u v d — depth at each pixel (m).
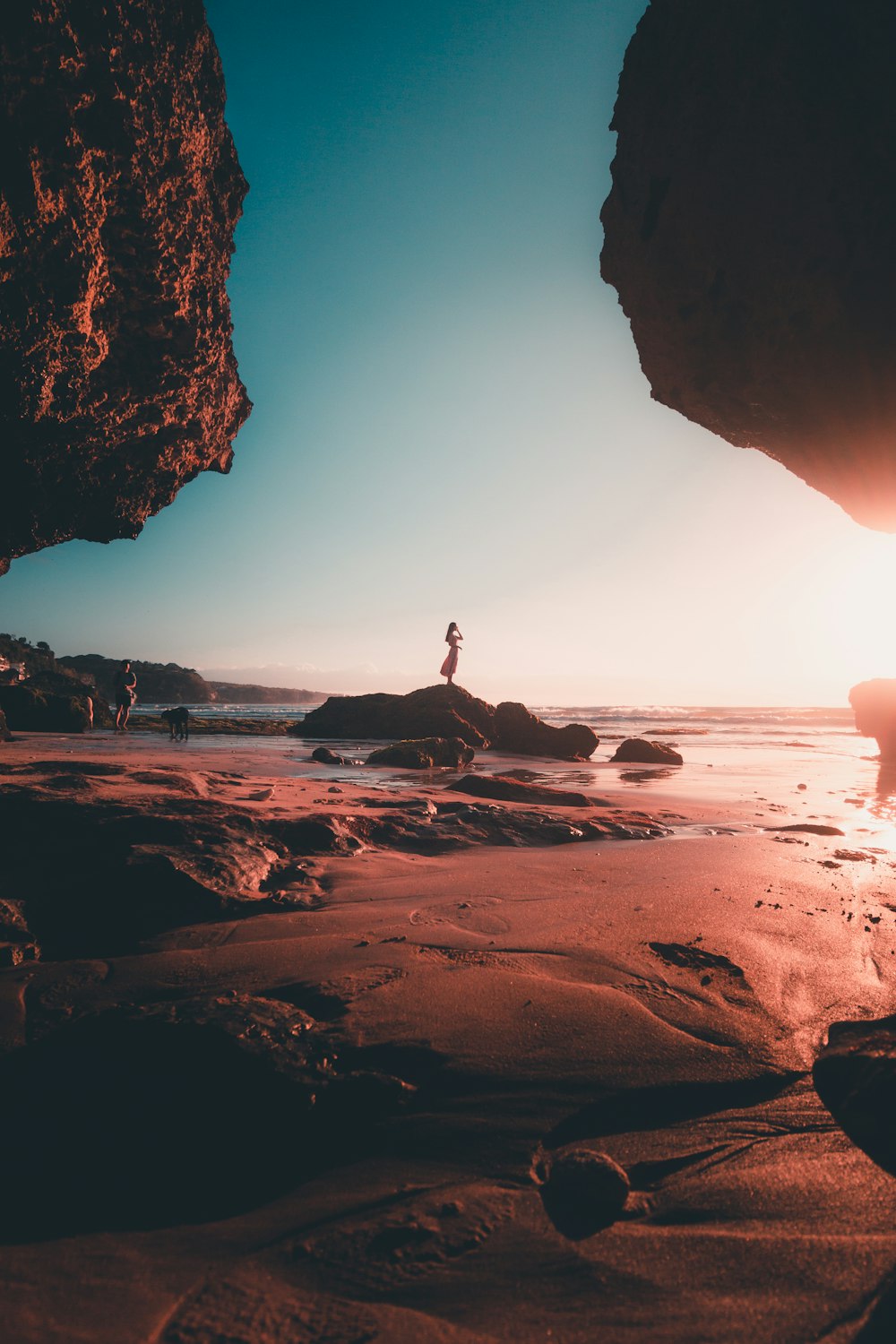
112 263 8.05
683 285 5.24
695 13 4.30
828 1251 1.70
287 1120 2.22
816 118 3.84
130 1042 2.51
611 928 3.97
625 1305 1.57
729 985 3.20
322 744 23.75
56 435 9.34
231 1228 1.86
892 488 5.11
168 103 7.56
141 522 12.34
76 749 15.12
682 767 18.06
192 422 10.88
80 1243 1.81
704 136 4.51
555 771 16.55
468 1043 2.61
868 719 21.00
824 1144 2.14
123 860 4.60
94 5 6.41
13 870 4.70
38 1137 2.20
